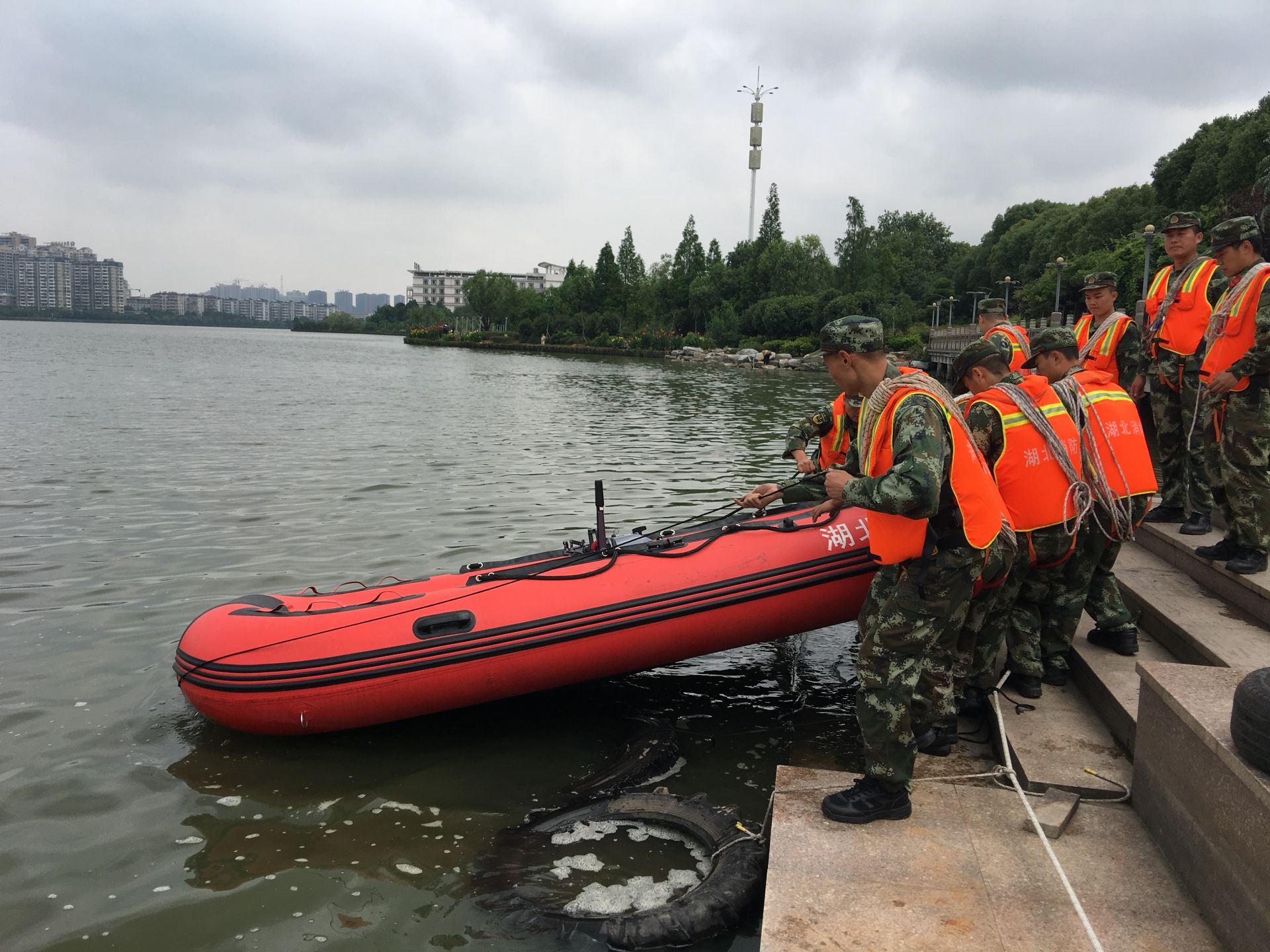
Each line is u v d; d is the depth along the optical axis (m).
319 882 3.17
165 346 67.19
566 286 85.06
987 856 2.68
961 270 78.25
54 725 4.36
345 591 4.57
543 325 84.88
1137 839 2.71
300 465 11.84
